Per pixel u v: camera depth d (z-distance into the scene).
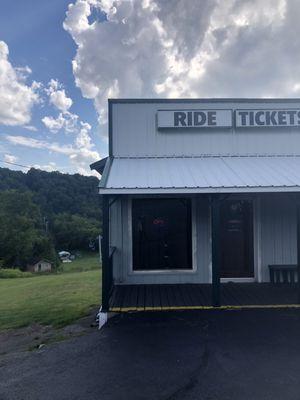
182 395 4.28
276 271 9.38
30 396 4.37
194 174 8.13
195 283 9.39
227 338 5.93
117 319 6.91
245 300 7.76
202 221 9.46
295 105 9.91
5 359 5.64
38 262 54.56
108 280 7.10
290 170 8.36
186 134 9.87
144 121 9.91
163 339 5.96
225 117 9.79
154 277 9.41
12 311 9.53
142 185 7.27
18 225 57.00
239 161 9.26
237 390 4.36
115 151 9.86
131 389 4.45
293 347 5.55
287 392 4.29
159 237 9.55
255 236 9.57
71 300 10.30
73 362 5.30
